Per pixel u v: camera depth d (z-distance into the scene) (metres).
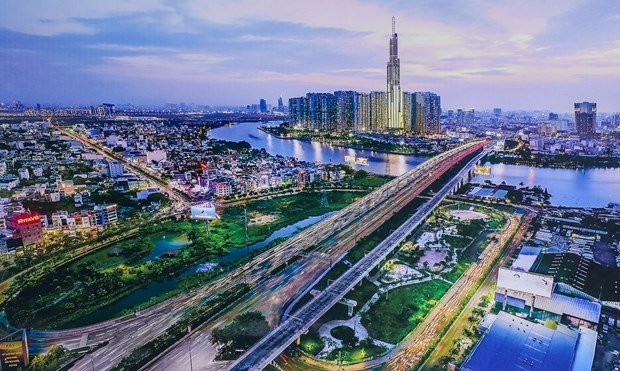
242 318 185.88
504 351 165.25
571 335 175.50
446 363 166.88
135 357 165.50
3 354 162.75
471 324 193.75
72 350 178.62
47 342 186.75
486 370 155.50
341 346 179.75
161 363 166.12
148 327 195.38
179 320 197.12
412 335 187.88
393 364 168.38
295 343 180.50
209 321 196.25
